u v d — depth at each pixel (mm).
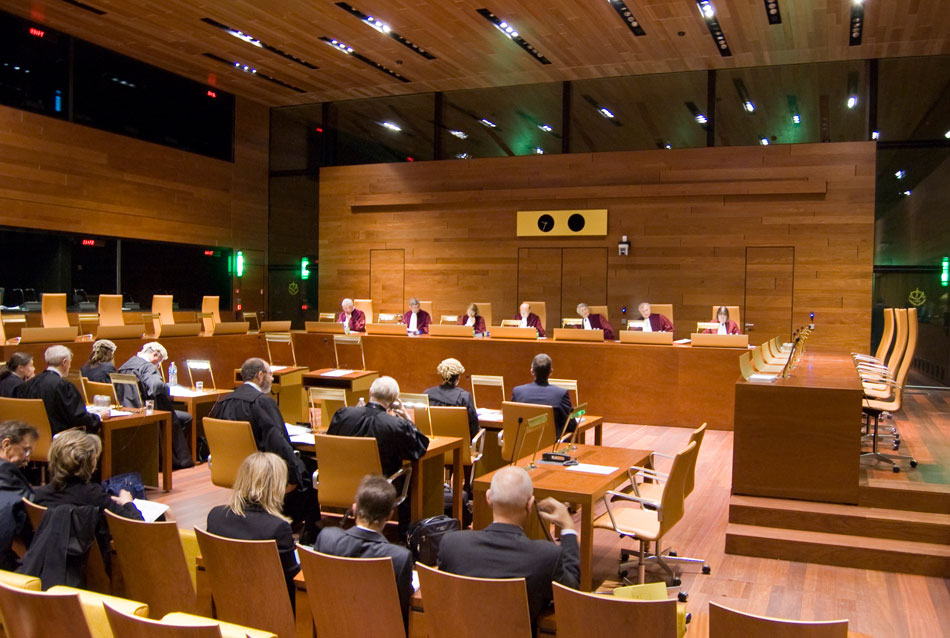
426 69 12648
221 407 5062
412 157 14594
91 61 11938
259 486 3230
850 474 5129
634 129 12969
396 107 14695
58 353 5828
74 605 2447
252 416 4934
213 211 14438
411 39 11055
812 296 11953
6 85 10750
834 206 11828
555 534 4426
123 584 3465
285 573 3152
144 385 6684
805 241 11977
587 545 3730
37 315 11070
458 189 14102
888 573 4668
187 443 7414
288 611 2986
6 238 10898
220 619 3131
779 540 4875
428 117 14445
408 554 2885
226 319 14766
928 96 11602
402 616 2795
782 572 4664
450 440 5258
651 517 4191
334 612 2826
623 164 12930
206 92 14172
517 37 10891
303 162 15547
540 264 13508
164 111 13336
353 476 4539
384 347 10266
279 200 15766
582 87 13266
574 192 13102
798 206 12000
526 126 13680
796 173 11992
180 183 13711
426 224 14336
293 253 15688
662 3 9406
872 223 11664
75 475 3412
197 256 14195
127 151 12656
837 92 11930
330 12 10047
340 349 10492
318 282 15445
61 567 3127
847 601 4223
